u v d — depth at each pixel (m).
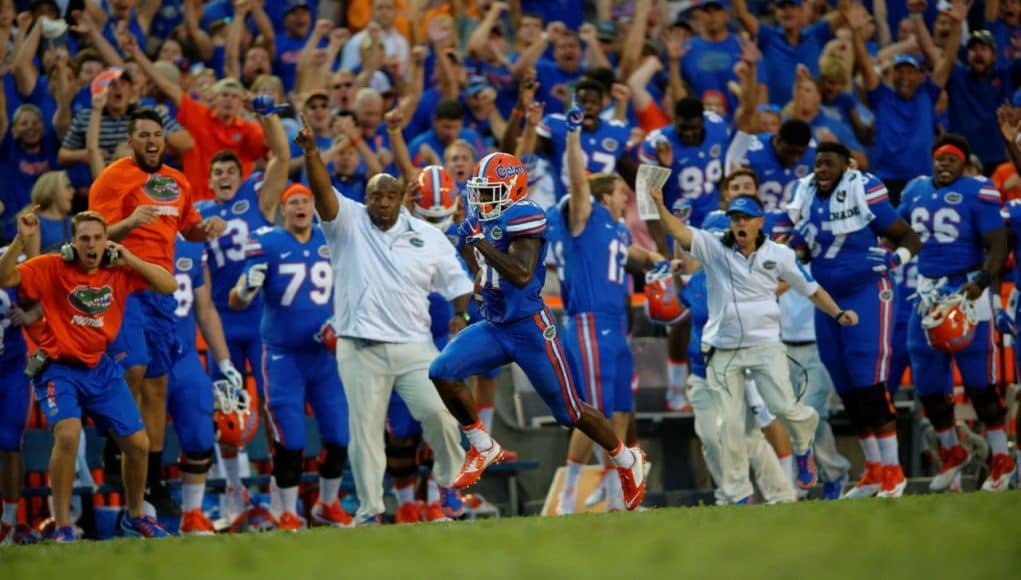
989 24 47.31
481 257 22.56
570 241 32.31
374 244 28.33
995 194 33.22
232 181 33.22
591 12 51.12
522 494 36.06
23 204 37.22
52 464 26.22
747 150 37.03
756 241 29.72
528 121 36.28
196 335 34.22
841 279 30.67
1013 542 13.45
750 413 31.36
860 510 18.23
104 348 26.81
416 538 16.92
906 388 39.25
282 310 30.30
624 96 39.16
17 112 36.88
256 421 31.27
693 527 16.53
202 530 29.73
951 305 31.97
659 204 30.00
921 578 11.29
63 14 40.62
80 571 15.16
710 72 44.56
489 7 48.25
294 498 30.48
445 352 22.73
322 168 27.36
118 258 26.41
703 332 30.73
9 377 29.53
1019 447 33.44
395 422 31.09
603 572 12.33
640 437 36.53
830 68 43.00
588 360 32.03
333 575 13.21
